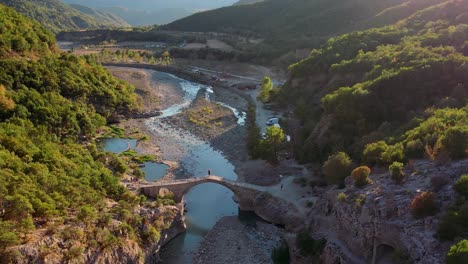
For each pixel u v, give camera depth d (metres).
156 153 100.38
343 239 54.12
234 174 88.88
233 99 149.88
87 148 89.50
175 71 194.62
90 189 61.31
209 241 65.88
